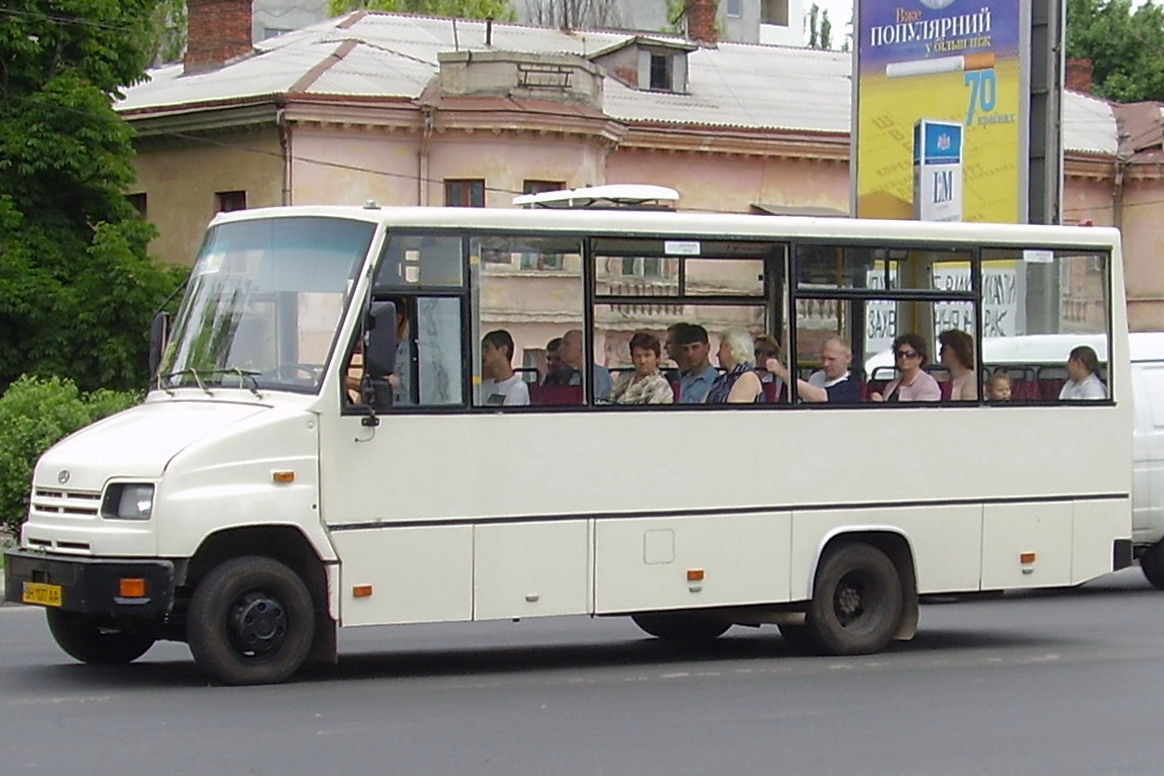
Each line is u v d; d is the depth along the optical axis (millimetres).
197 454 14117
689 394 16328
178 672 15578
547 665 16672
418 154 47125
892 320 17297
